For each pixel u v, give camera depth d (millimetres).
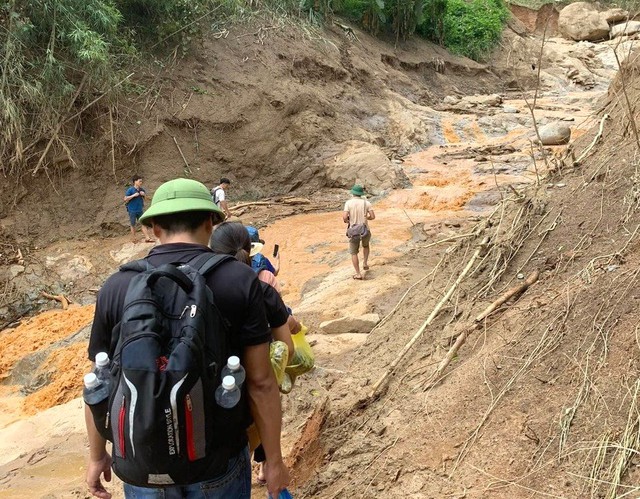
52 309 12688
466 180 16547
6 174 14383
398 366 4906
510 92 30203
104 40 15727
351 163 17875
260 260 4219
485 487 3045
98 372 2287
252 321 2367
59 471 5906
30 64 14312
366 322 7562
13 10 14062
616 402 3145
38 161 14672
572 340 3703
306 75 20703
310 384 5840
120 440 2109
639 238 4512
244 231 3650
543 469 3014
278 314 2781
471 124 22547
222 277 2355
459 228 12398
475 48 31406
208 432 2178
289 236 13688
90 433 2604
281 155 18141
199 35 18484
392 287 9047
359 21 27156
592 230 5160
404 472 3430
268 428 2447
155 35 17828
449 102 25688
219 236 3604
